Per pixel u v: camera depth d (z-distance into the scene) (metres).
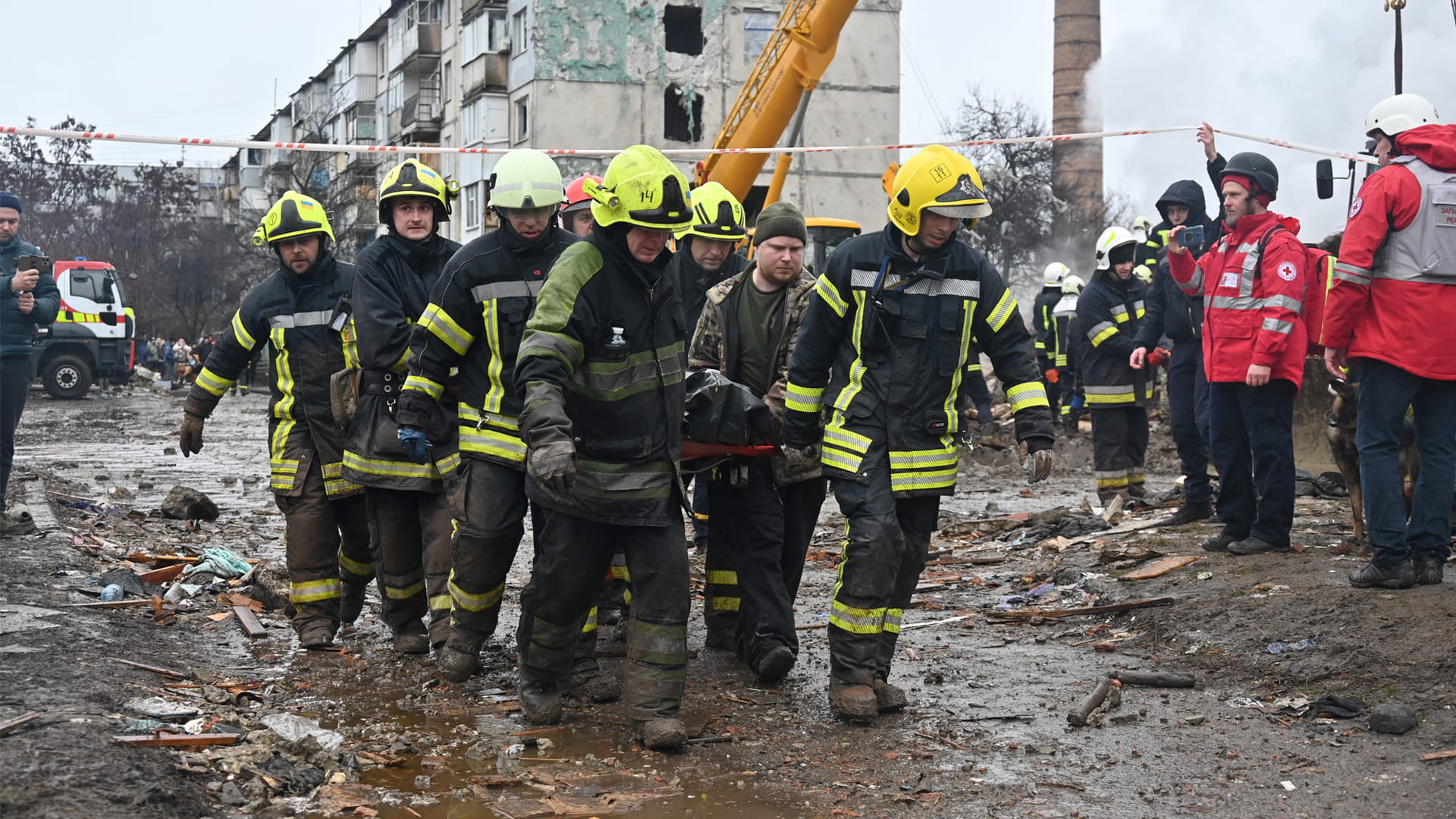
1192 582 6.73
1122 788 4.11
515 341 5.03
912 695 5.31
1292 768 4.25
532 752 4.50
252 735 4.28
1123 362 10.09
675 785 4.15
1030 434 4.89
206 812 3.62
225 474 14.91
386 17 58.16
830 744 4.62
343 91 66.31
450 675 5.14
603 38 41.94
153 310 63.22
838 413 4.96
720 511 5.89
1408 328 5.69
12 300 8.32
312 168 53.97
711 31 42.72
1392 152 5.95
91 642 5.43
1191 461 8.62
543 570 4.59
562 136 41.84
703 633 6.62
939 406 4.95
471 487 5.06
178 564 7.83
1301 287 6.78
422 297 5.85
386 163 55.19
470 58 45.94
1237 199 6.97
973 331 4.98
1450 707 4.62
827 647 6.29
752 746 4.59
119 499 11.80
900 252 4.89
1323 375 11.03
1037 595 7.29
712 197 5.95
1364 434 5.87
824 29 18.77
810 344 5.02
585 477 4.44
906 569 5.11
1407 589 5.74
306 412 6.04
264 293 6.12
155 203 66.44
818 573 8.48
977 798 4.03
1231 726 4.76
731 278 5.88
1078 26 53.41
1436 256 5.66
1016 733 4.74
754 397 5.23
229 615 6.75
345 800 3.88
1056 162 53.19
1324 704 4.85
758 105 19.62
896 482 4.91
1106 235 10.17
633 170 4.32
